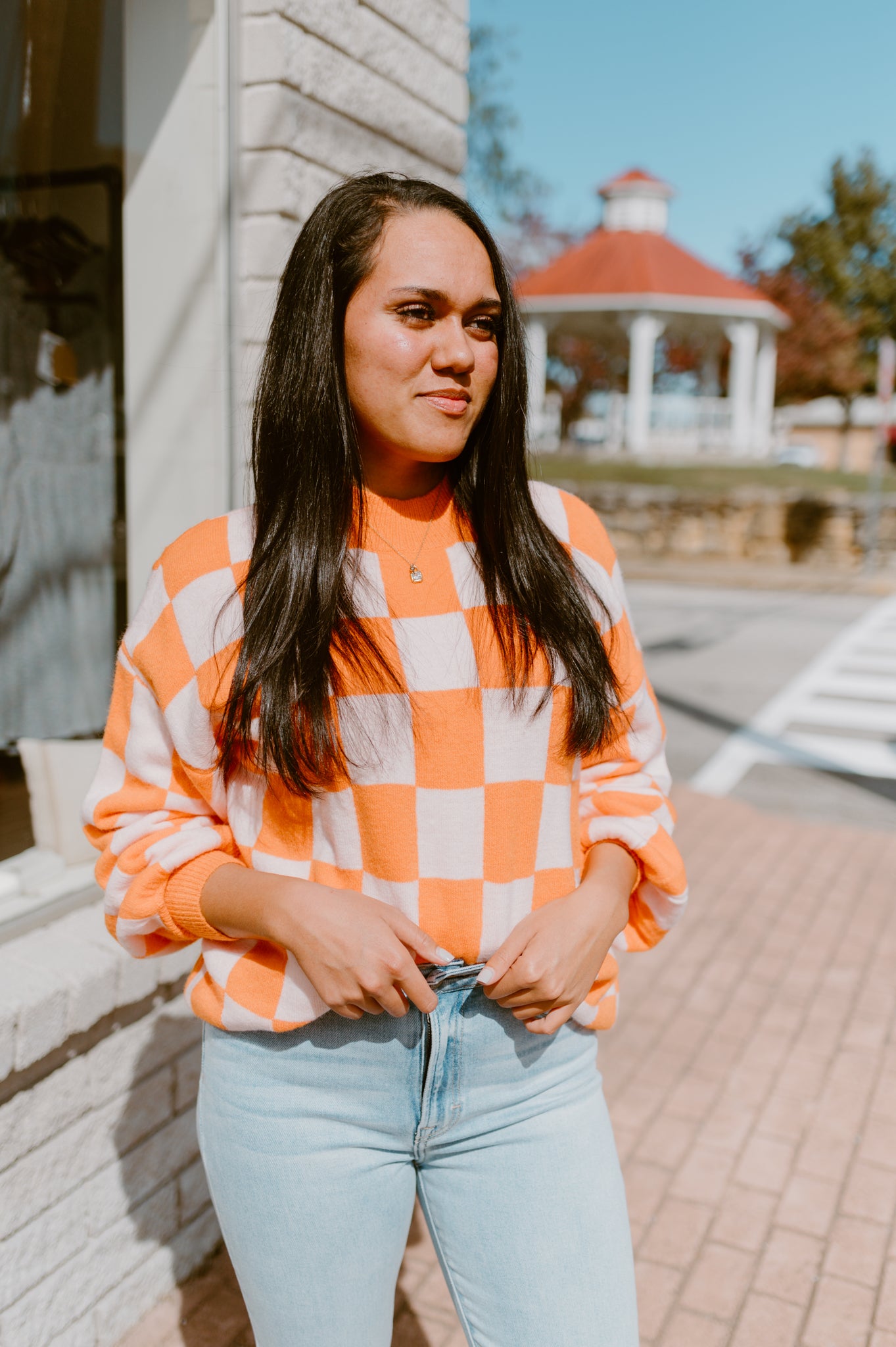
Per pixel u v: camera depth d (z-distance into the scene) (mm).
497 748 1122
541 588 1137
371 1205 1154
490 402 1158
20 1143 1742
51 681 2369
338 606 1101
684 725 7305
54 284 2330
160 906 1167
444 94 2941
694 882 4473
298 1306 1148
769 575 15969
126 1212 1986
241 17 2244
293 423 1110
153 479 2416
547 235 26922
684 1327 2143
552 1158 1170
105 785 1247
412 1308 2176
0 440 2275
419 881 1125
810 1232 2416
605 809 1248
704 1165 2645
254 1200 1146
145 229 2312
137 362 2373
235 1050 1173
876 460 16203
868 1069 3072
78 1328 1899
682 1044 3199
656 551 17844
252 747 1133
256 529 1151
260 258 2299
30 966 1814
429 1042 1126
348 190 1100
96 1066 1881
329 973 1044
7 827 2238
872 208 27562
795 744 6891
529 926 1109
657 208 25266
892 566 16500
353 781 1102
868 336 27984
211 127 2254
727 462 21500
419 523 1169
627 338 27141
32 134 2258
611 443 26891
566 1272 1146
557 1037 1204
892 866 4707
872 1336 2127
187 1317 2055
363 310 1081
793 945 3883
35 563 2338
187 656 1149
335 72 2422
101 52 2248
